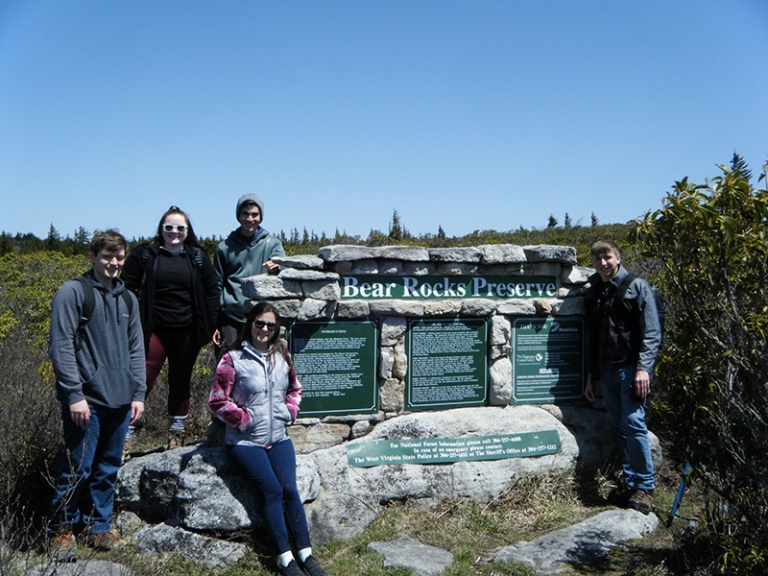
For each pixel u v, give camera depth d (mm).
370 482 4965
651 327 5039
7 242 32375
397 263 5254
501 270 5574
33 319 10695
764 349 3750
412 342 5340
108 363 4312
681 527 5016
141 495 4789
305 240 17453
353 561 4371
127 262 5238
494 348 5531
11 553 3703
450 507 5086
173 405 5562
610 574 4254
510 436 5426
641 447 5168
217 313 5484
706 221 3752
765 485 3701
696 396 4039
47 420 5453
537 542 4668
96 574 3938
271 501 4254
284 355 4566
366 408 5184
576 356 5832
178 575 4113
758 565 3674
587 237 19406
